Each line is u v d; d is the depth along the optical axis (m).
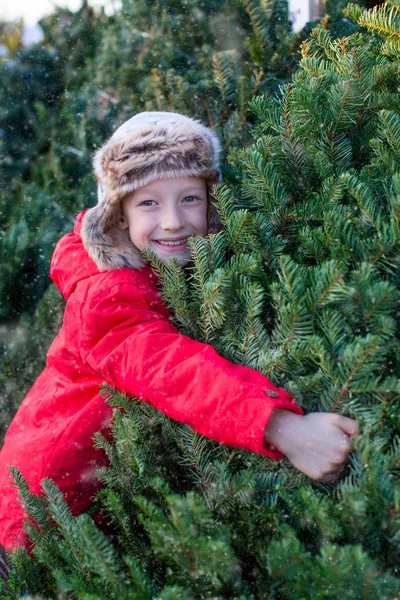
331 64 1.62
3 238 2.80
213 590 0.97
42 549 1.18
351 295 1.04
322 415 1.04
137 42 2.83
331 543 0.89
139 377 1.21
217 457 1.16
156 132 1.41
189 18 2.66
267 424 1.06
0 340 2.73
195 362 1.15
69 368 1.55
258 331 1.17
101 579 1.00
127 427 1.15
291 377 1.12
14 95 3.33
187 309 1.28
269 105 1.59
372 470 0.91
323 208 1.26
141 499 0.96
